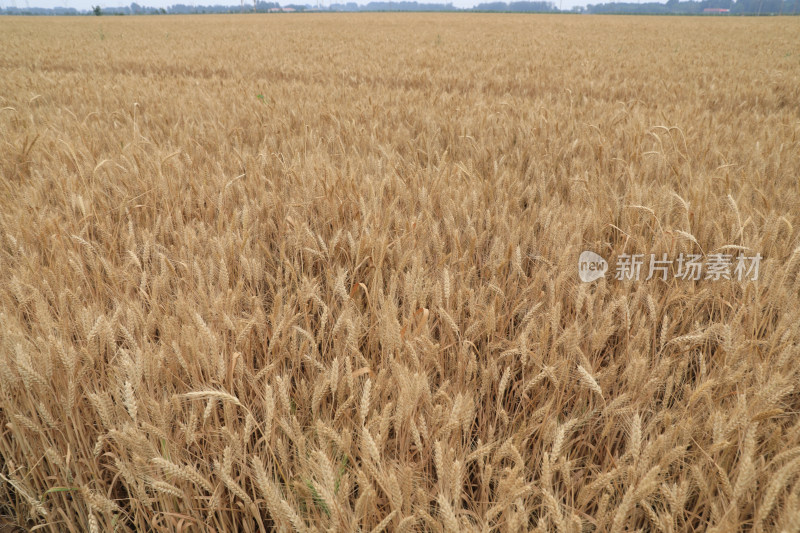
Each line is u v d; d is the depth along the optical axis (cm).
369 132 520
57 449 176
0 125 559
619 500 151
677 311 224
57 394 177
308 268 258
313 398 166
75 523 177
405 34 2406
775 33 2464
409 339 189
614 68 1191
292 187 362
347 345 195
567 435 169
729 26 3209
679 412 171
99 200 327
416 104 691
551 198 340
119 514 163
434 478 165
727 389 170
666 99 774
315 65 1253
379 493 159
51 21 4444
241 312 224
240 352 175
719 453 156
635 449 139
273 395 177
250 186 350
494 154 424
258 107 646
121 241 283
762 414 138
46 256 262
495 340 208
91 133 521
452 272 244
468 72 1100
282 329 188
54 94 810
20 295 204
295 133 541
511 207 317
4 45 1848
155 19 4978
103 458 181
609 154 437
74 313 210
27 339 195
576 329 181
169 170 374
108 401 161
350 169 343
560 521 120
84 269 247
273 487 131
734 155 429
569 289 234
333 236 277
